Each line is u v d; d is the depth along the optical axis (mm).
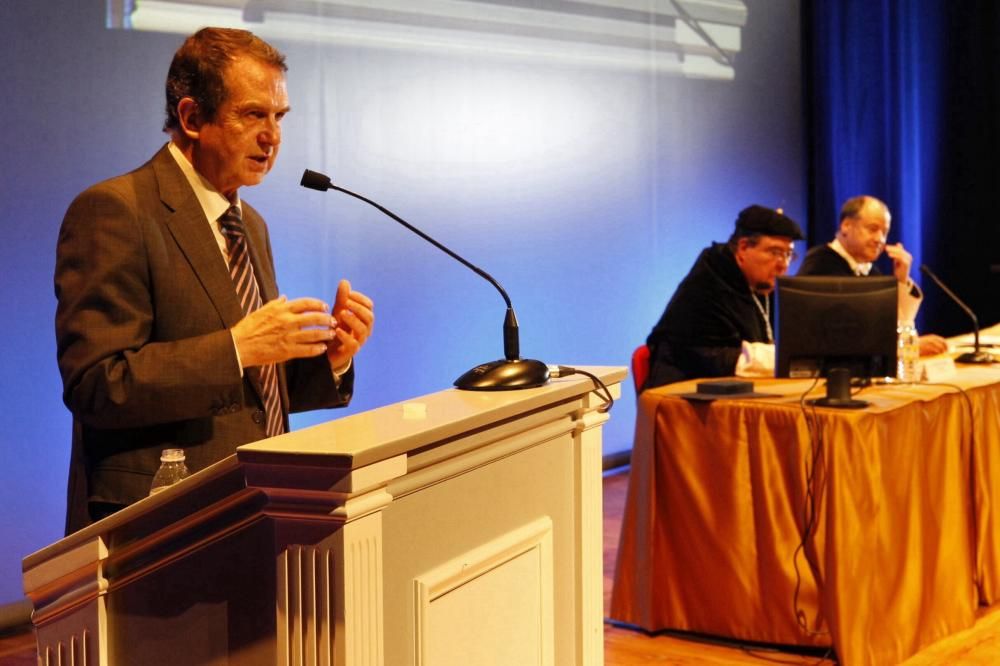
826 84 6891
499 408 1353
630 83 5773
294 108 4207
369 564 1114
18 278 3494
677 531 3303
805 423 3047
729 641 3270
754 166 6578
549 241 5363
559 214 5410
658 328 4012
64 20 3557
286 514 1104
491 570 1404
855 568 2971
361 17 4453
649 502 3324
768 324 4070
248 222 1970
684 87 6102
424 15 4715
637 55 5816
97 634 1244
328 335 1660
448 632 1309
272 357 1627
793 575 3090
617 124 5707
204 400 1604
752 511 3168
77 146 3604
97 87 3648
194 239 1739
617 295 5750
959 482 3336
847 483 2984
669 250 6055
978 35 6617
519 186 5195
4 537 3512
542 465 1558
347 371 1967
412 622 1240
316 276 4305
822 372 3188
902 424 3104
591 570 1676
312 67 4270
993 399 3506
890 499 3057
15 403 3514
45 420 3590
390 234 4594
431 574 1269
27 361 3531
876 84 6824
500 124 5090
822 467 3016
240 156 1772
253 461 1096
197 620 1212
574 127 5469
